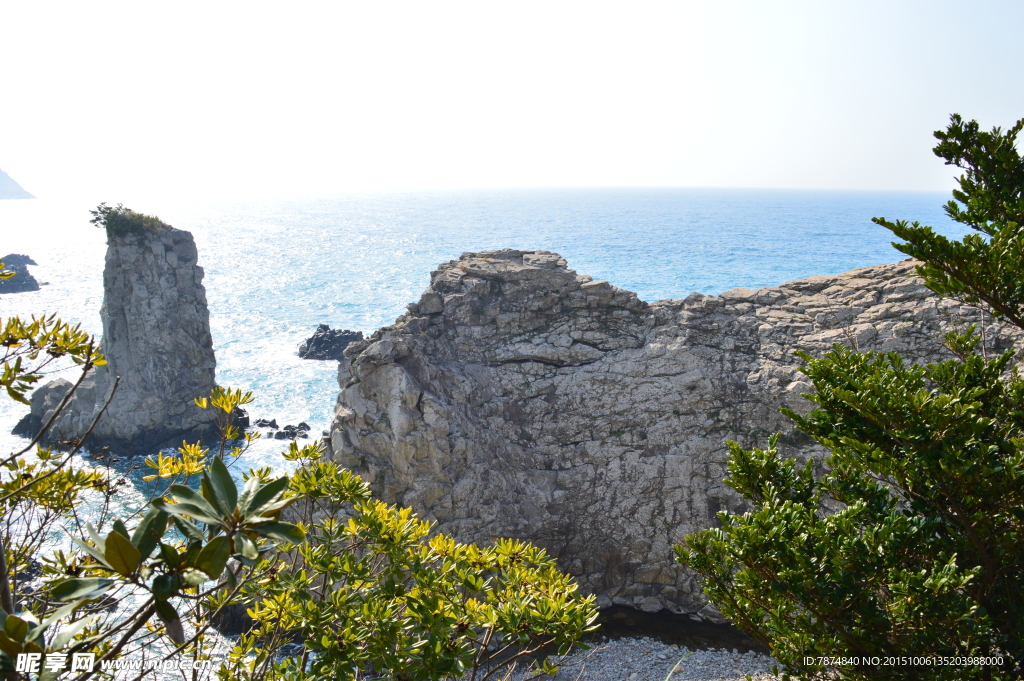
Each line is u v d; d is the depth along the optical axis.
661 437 34.31
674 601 32.69
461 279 37.53
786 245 190.50
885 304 33.62
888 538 10.73
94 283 129.62
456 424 32.62
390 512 9.76
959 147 13.45
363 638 8.05
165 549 4.28
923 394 10.95
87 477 9.08
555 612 8.59
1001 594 11.67
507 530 32.56
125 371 51.28
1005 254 11.09
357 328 93.75
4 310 98.25
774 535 10.99
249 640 9.18
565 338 36.50
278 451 51.53
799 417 13.78
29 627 4.23
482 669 26.16
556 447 34.69
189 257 55.16
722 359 34.91
